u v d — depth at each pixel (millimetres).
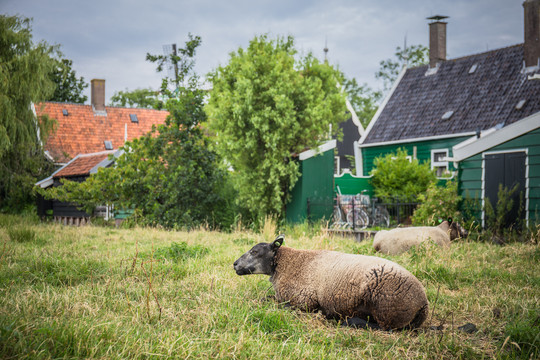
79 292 5926
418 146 24000
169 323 4844
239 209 18156
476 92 23562
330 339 4730
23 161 24109
